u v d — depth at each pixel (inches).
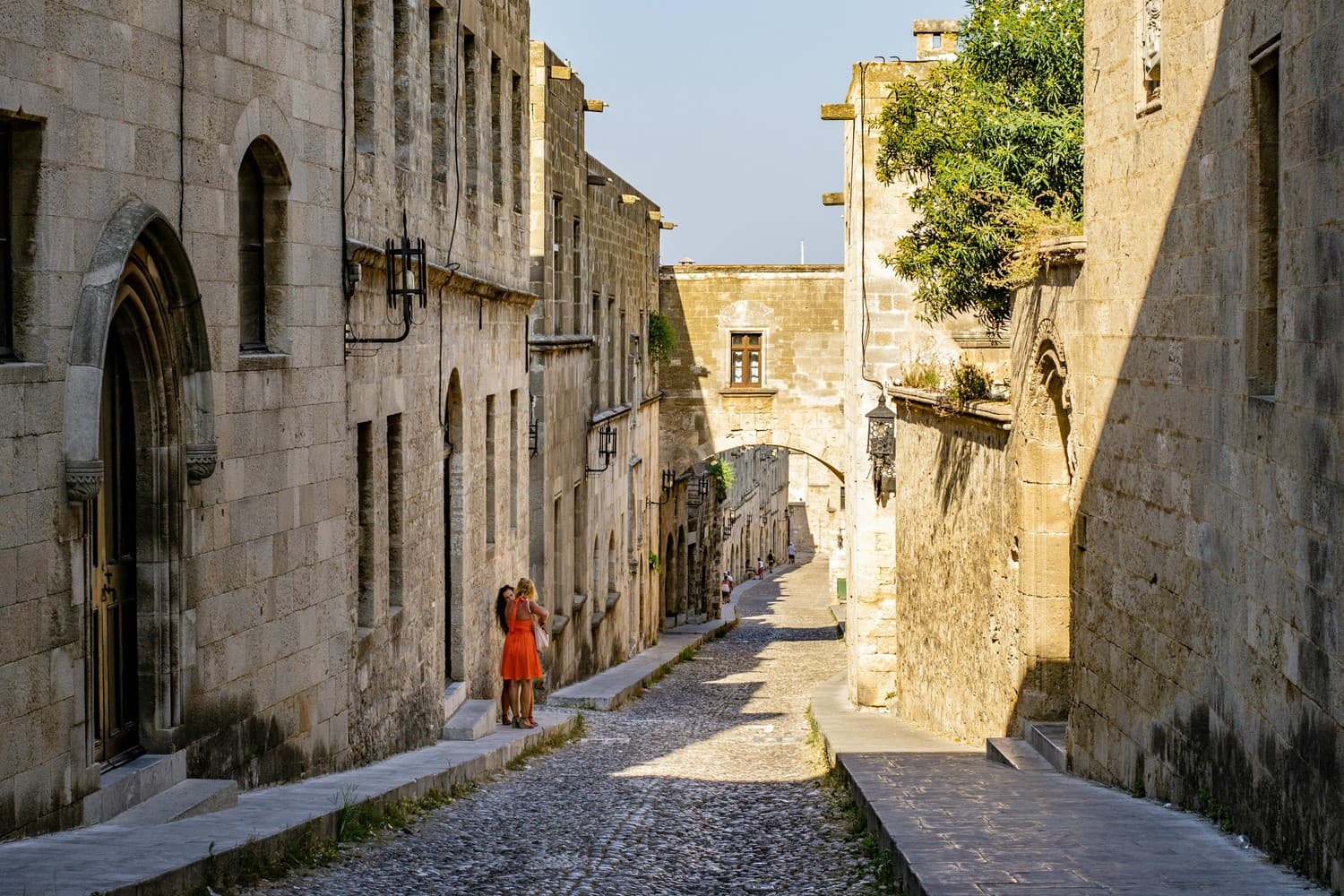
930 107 804.0
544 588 1043.9
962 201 757.9
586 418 1231.5
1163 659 456.1
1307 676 337.4
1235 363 395.9
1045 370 609.9
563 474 1119.6
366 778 497.4
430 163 669.3
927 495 863.1
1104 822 402.0
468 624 752.3
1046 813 420.8
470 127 781.3
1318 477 333.4
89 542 361.1
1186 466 436.8
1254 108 381.7
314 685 497.7
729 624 2094.0
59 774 343.6
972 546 736.3
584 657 1219.2
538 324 1083.3
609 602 1350.9
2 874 284.4
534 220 1083.3
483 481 789.2
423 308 642.8
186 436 403.2
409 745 623.5
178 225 399.2
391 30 594.9
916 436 903.7
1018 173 751.1
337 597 517.3
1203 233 423.2
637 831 478.9
